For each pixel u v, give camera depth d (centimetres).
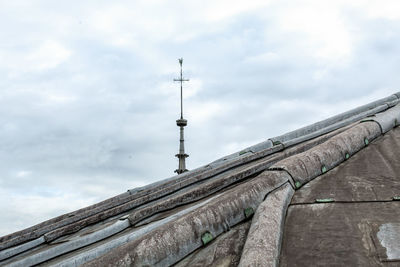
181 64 2317
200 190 795
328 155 705
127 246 470
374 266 395
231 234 517
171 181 1247
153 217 780
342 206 541
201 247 499
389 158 725
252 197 563
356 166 703
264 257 398
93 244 747
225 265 450
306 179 645
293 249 444
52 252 751
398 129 925
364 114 1153
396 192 568
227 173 1051
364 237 450
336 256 419
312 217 519
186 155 2186
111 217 999
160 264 462
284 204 542
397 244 426
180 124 2219
